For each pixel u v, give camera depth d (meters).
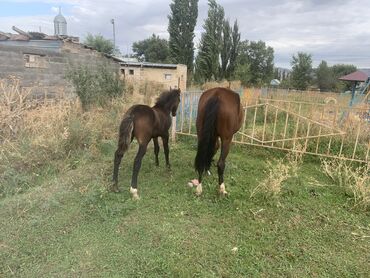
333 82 53.25
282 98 19.28
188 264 3.01
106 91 9.93
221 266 3.01
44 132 5.77
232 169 5.88
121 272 2.84
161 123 4.97
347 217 4.14
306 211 4.27
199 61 34.03
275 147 7.02
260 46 47.06
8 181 4.50
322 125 6.58
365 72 19.20
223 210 4.17
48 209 3.86
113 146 6.45
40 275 2.75
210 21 33.12
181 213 4.00
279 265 3.08
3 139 5.65
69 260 2.97
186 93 8.46
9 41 15.13
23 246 3.14
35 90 8.48
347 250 3.40
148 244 3.28
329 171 5.54
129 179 5.08
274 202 4.46
